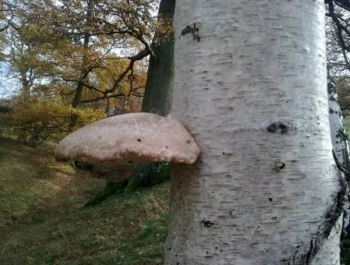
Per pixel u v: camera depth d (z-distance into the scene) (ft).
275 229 4.28
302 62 4.69
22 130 58.54
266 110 4.48
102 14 28.32
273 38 4.61
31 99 57.21
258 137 4.42
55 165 54.54
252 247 4.26
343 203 4.73
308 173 4.49
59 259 17.81
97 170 54.39
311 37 4.85
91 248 18.13
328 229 4.50
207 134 4.61
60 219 27.78
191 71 4.94
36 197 41.75
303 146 4.51
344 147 9.80
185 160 4.39
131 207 23.34
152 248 15.15
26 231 27.61
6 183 43.16
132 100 52.80
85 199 40.06
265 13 4.64
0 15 50.19
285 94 4.53
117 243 17.46
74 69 49.96
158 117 4.94
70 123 56.80
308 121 4.61
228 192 4.39
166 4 31.55
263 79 4.53
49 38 33.76
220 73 4.66
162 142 4.40
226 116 4.54
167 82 31.58
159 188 26.40
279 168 4.35
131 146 4.27
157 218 19.56
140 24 28.19
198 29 4.92
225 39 4.69
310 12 4.91
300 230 4.35
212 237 4.40
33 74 59.82
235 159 4.42
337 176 4.82
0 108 60.59
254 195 4.33
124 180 33.06
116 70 48.37
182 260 4.64
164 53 31.58
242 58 4.60
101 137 4.59
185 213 4.71
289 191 4.36
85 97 61.82
